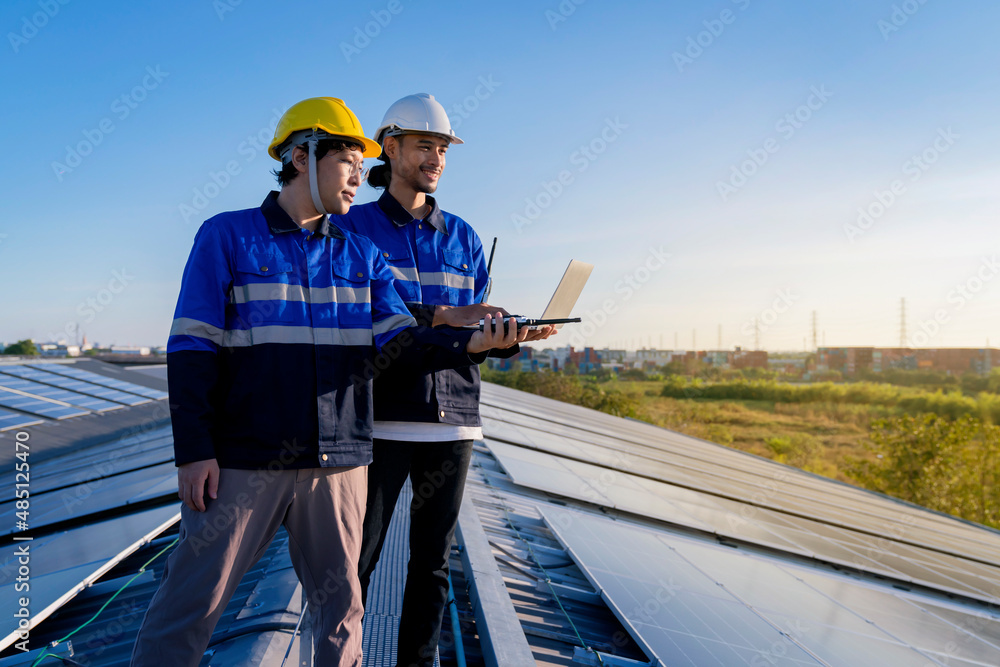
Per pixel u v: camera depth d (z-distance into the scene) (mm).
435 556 2033
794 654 2424
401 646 1985
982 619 4500
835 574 5406
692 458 13203
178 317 1497
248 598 2398
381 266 1879
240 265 1574
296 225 1661
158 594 1477
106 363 18016
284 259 1625
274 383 1550
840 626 3033
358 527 1704
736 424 56781
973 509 28812
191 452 1438
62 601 2223
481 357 1798
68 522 4332
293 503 1604
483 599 2322
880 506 13375
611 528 4062
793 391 61094
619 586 2783
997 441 29406
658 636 2279
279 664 1888
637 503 5863
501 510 4344
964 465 29375
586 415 18922
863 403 59969
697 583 3148
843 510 10883
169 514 3498
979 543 11461
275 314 1576
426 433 2049
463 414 2133
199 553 1461
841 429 55250
